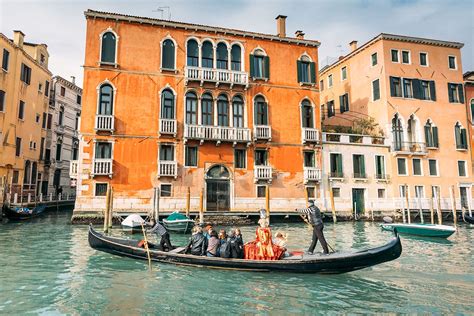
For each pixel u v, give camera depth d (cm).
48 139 2980
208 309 614
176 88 2000
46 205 2692
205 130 1969
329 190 2211
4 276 801
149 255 914
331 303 646
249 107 2111
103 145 1867
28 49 2708
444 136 2533
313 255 852
